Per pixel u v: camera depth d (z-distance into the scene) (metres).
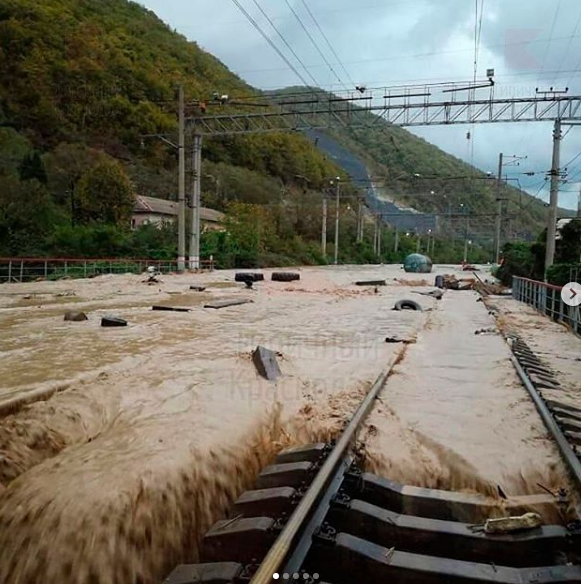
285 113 34.16
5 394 6.37
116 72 71.69
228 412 6.23
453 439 5.71
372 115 32.94
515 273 36.72
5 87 63.19
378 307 20.33
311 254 80.00
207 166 83.44
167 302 19.94
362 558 3.65
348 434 5.40
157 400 6.60
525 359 9.91
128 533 3.92
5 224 39.44
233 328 13.45
